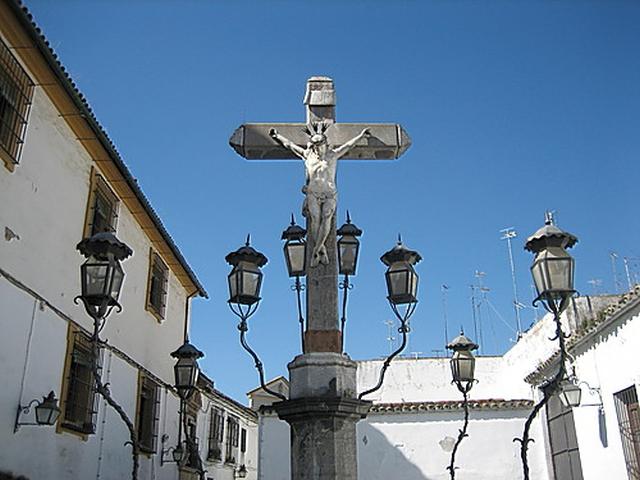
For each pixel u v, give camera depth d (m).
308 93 6.45
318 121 6.37
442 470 13.95
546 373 13.70
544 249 5.24
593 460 11.36
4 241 7.57
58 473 8.74
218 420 18.83
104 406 10.44
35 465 8.11
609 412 10.84
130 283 12.03
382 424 14.33
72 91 8.73
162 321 13.98
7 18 7.52
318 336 5.45
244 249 6.00
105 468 10.39
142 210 12.09
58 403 8.73
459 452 14.03
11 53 7.85
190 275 15.27
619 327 10.48
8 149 7.72
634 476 10.16
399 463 14.04
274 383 22.80
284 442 14.31
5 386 7.45
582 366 11.81
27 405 7.89
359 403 5.01
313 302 5.61
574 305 13.55
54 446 8.62
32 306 8.15
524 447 5.30
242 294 5.80
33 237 8.29
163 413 13.48
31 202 8.27
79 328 9.48
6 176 7.67
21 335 7.86
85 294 5.18
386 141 6.28
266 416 14.52
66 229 9.30
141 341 12.53
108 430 10.56
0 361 7.35
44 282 8.54
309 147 6.14
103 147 9.98
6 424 7.44
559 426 13.25
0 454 7.31
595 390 11.31
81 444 9.51
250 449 23.72
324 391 5.02
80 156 9.87
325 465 4.74
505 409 14.31
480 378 19.20
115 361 11.07
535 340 15.81
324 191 5.91
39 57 8.13
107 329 10.76
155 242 13.48
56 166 9.05
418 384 19.81
